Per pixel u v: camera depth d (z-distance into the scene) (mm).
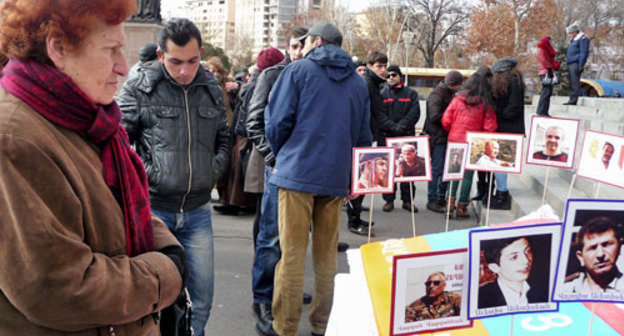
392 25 41500
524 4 36812
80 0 1172
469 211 6973
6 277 1074
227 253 4957
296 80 2953
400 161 2826
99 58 1234
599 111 9055
